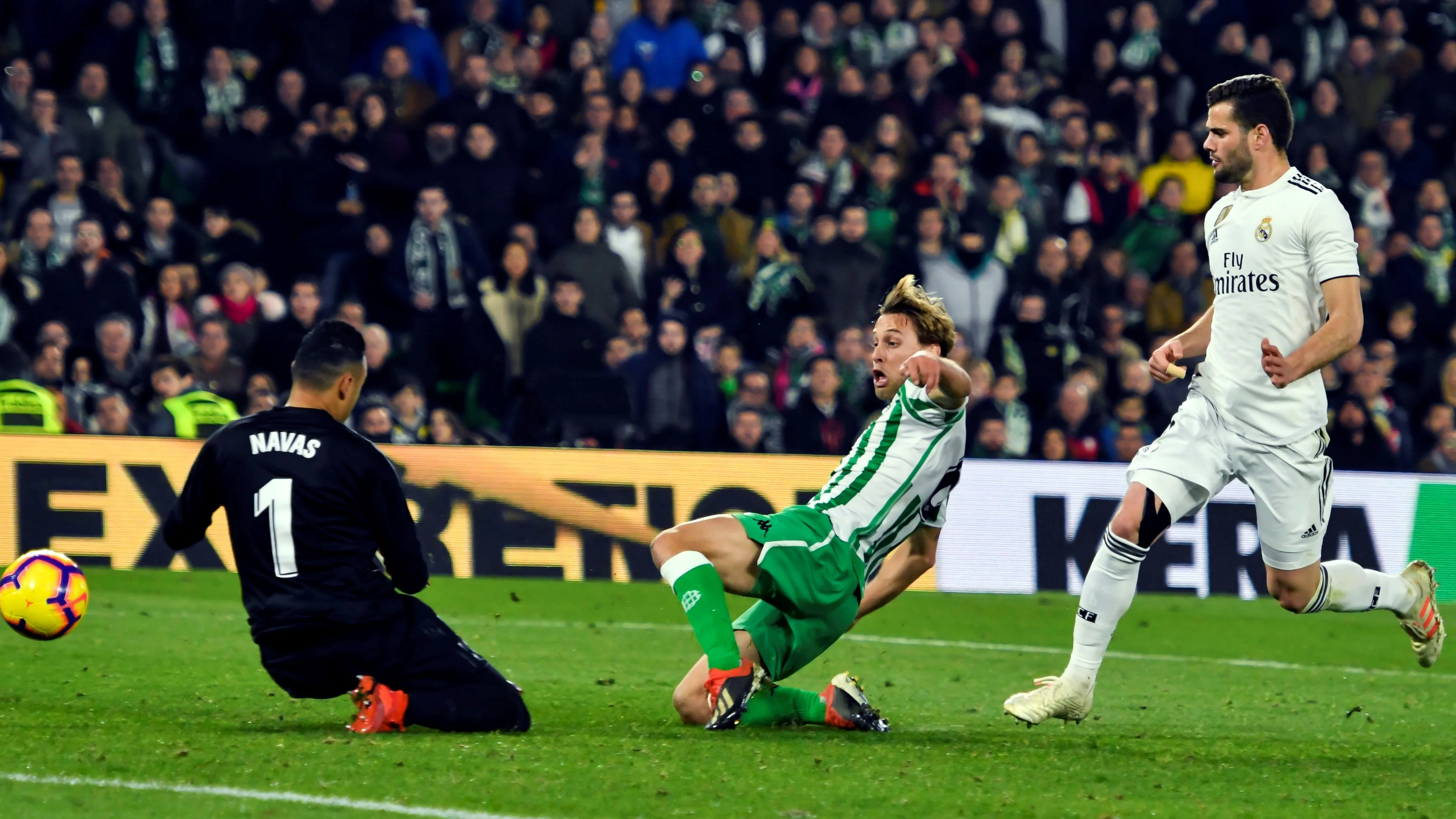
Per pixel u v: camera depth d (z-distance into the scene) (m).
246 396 33.09
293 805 10.77
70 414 31.89
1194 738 15.72
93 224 33.38
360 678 13.41
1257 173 14.77
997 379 37.00
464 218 36.97
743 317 37.94
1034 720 14.93
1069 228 41.28
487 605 26.64
